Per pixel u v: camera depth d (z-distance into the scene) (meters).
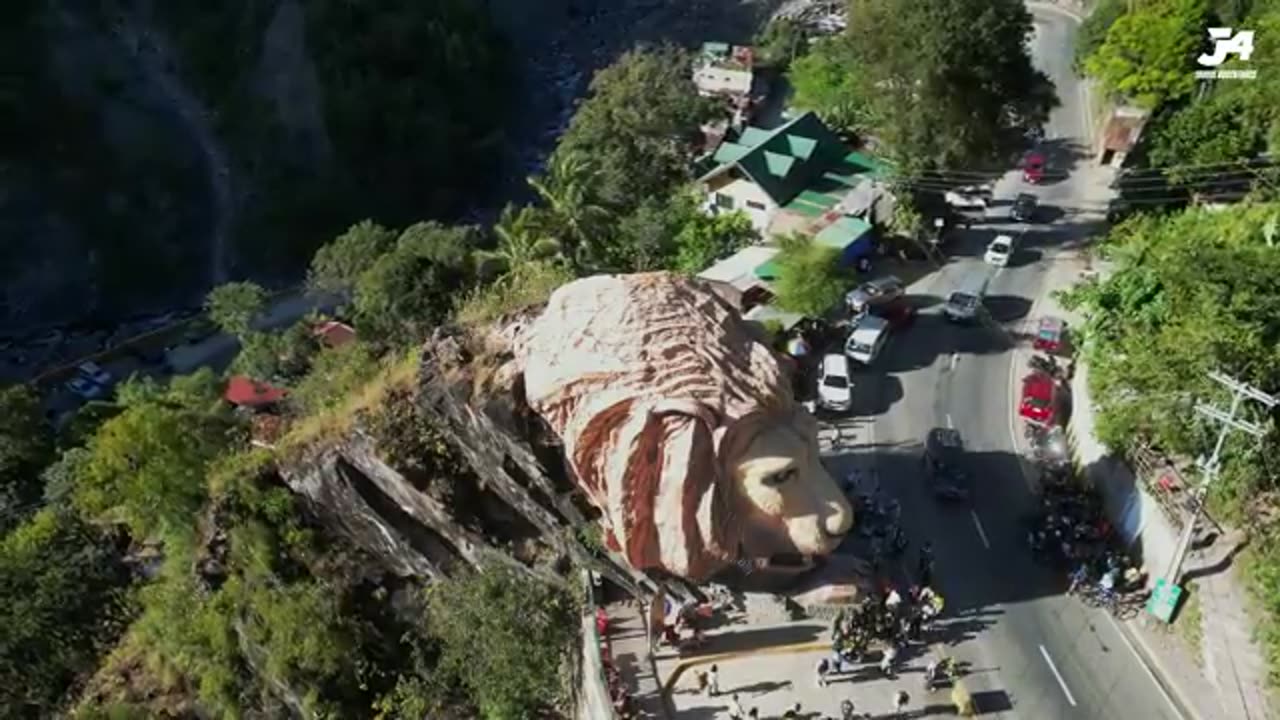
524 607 29.73
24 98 91.00
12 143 90.12
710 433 26.81
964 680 28.92
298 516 34.19
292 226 93.56
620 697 27.09
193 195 97.12
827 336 44.16
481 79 102.69
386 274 45.47
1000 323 46.06
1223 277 34.16
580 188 50.69
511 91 107.62
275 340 56.72
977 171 51.03
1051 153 62.56
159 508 35.50
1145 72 56.47
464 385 31.06
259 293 75.31
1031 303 47.59
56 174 91.62
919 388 41.72
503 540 32.12
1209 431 31.16
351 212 94.25
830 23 100.00
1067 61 76.38
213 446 36.25
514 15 123.44
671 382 26.73
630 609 30.14
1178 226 43.09
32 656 37.47
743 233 51.50
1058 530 33.69
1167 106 56.56
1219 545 30.91
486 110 102.56
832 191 54.88
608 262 49.38
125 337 86.69
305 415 36.66
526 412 30.25
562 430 28.09
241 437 36.72
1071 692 28.77
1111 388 34.00
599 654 27.53
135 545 39.62
